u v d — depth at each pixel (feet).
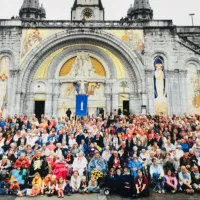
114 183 37.27
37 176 37.81
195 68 93.15
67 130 52.26
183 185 38.45
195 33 108.17
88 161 43.55
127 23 96.43
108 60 96.43
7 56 92.32
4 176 38.19
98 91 96.37
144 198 35.53
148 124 58.29
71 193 37.81
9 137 49.24
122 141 46.44
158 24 95.50
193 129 58.13
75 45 97.35
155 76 92.43
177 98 90.43
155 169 39.78
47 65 95.76
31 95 93.04
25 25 94.02
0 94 89.45
